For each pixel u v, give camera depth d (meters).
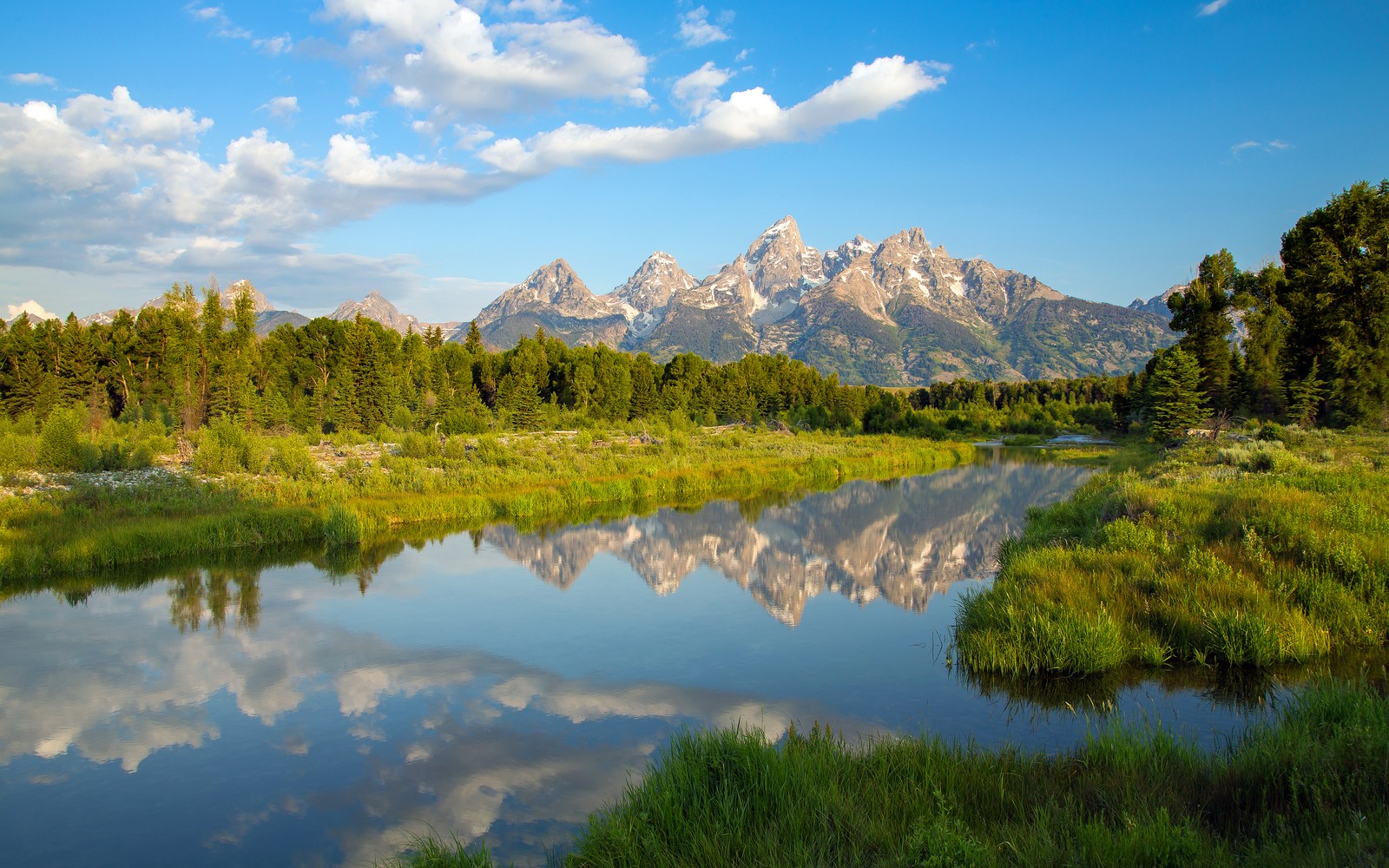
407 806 8.76
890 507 33.28
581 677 12.89
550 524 28.70
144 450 34.88
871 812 6.75
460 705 11.77
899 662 13.24
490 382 85.56
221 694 12.30
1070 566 14.96
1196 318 57.91
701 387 95.12
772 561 22.56
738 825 6.52
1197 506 17.25
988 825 6.55
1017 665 11.80
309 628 15.91
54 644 14.84
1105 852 5.54
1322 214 48.69
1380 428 41.19
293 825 8.46
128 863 7.81
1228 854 5.44
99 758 10.13
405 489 32.12
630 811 7.06
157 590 18.95
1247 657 11.20
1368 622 11.66
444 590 19.05
